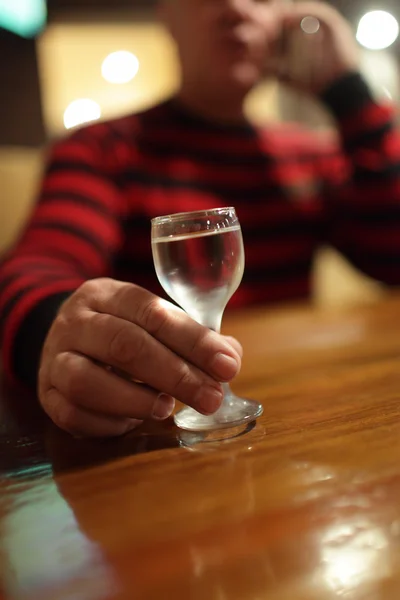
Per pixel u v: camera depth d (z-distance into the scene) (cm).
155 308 31
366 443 28
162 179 83
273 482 25
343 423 31
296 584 19
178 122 87
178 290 32
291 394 37
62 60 212
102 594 20
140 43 213
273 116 188
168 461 29
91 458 30
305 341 52
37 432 35
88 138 82
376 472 25
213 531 22
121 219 80
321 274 126
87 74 223
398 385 36
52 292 41
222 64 83
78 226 69
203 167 86
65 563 21
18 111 167
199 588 19
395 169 88
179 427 33
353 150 91
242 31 82
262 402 36
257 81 88
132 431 33
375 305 68
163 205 82
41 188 77
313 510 23
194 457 29
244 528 22
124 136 83
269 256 89
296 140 96
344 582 19
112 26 194
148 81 235
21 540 23
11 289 44
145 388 32
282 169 91
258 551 21
